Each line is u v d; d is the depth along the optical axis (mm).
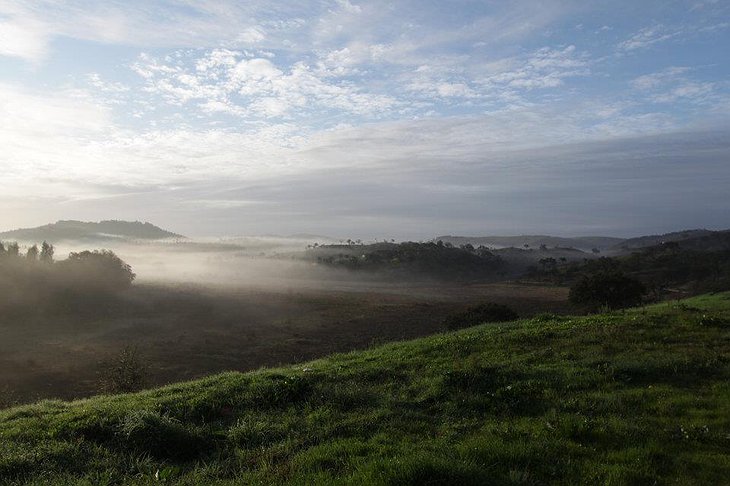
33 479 8266
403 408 11336
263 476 7934
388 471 7031
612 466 7430
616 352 15148
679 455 7828
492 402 11188
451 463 7059
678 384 11852
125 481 8273
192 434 10023
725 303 25781
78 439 10188
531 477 7113
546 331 18672
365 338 68250
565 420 9398
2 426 11453
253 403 12281
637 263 138125
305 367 16594
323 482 7094
